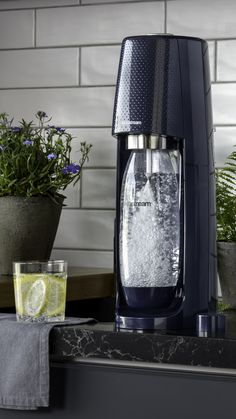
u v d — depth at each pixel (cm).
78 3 261
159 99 188
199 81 193
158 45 189
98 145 259
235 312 217
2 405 185
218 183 232
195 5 249
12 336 184
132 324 188
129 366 179
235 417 170
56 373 183
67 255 262
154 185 190
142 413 177
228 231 221
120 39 257
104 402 180
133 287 190
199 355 171
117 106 190
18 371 182
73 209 261
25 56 267
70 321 189
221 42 247
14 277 190
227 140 246
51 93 264
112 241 256
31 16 266
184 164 190
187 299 190
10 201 225
